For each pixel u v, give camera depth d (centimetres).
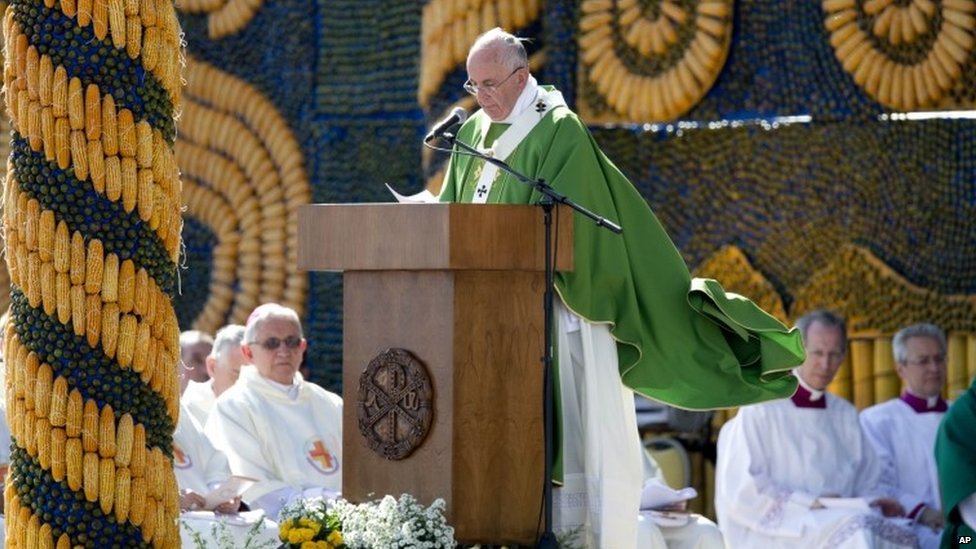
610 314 2303
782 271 3953
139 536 1916
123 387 1906
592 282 2303
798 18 3872
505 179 2370
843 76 3859
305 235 2184
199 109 4138
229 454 2948
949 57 3769
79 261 1878
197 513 2555
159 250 1931
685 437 3953
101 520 1897
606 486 2294
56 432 1881
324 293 4066
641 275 2359
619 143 3972
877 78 3828
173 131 1959
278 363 3012
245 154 4116
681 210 3978
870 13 3812
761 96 3894
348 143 4072
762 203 3950
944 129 3866
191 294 4138
